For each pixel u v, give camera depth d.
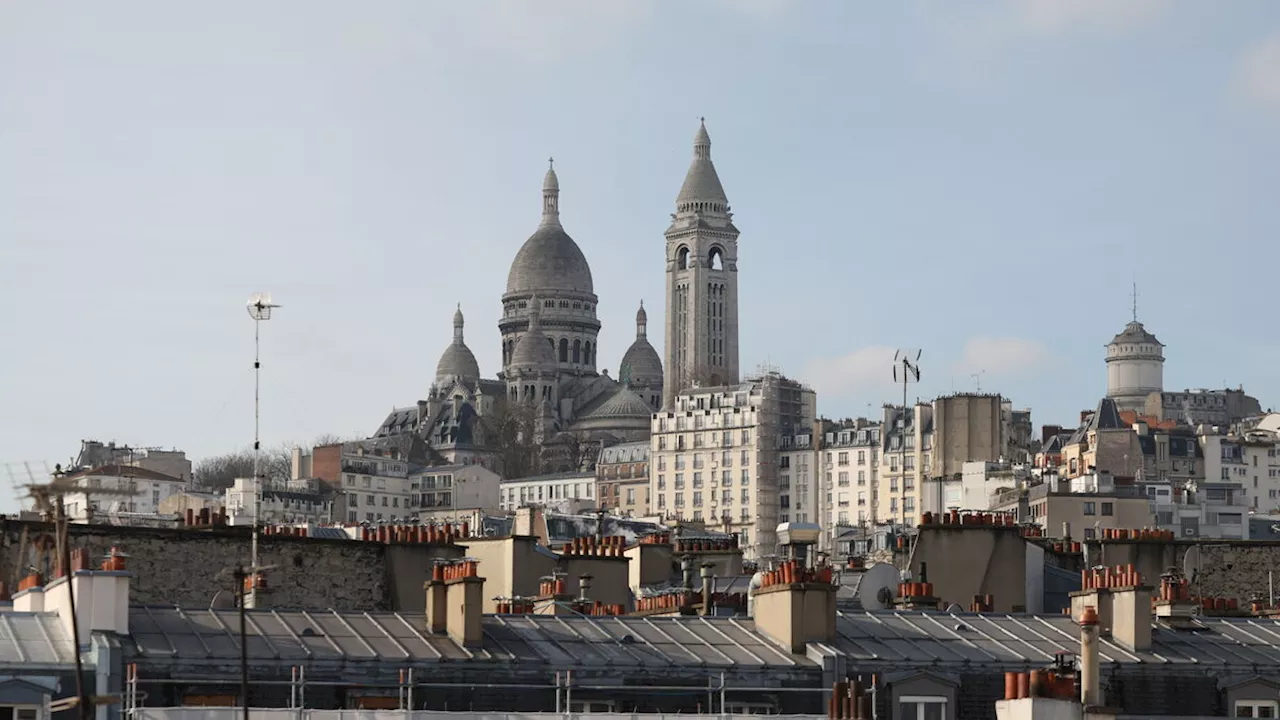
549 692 102.62
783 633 109.94
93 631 95.75
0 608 106.31
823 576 111.00
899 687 106.94
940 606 134.12
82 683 84.31
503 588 143.50
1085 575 121.50
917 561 140.50
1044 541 167.25
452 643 104.62
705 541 190.62
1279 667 113.81
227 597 122.00
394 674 100.81
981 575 140.25
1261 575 154.25
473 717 97.12
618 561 145.88
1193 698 112.31
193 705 96.44
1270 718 112.56
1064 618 119.94
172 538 125.31
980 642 113.44
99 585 96.88
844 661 107.25
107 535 123.69
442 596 105.81
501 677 102.44
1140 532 161.00
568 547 154.75
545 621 110.19
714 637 110.88
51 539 121.19
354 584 128.88
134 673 93.06
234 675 97.75
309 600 127.44
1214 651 115.69
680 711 104.50
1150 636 115.31
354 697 99.81
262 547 127.06
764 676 106.56
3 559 120.69
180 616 102.25
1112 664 111.94
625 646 107.62
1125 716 108.81
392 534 136.88
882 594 131.50
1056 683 97.19
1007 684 99.69
